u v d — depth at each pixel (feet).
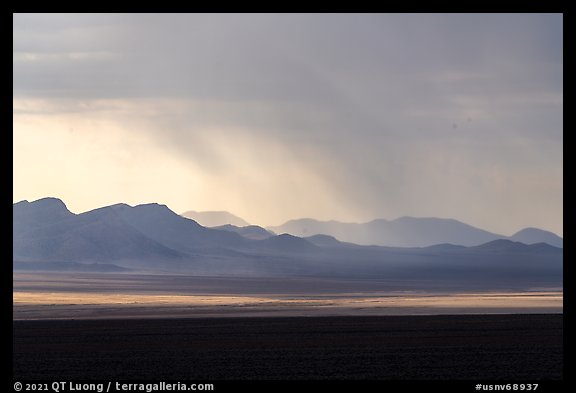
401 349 272.10
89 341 301.84
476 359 248.11
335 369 231.30
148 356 261.03
